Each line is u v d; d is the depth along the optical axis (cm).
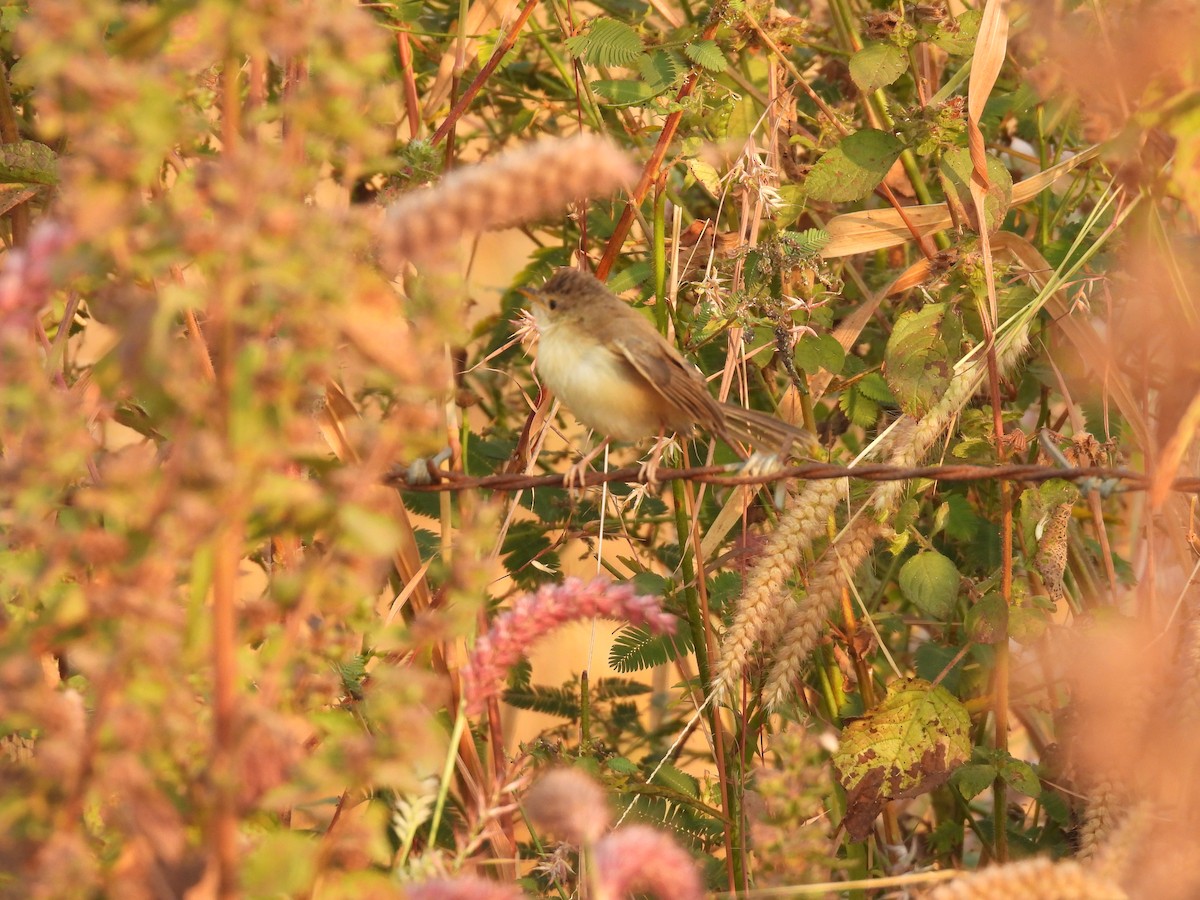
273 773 385
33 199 829
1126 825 620
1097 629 797
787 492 927
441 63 975
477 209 422
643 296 999
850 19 998
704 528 1051
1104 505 1108
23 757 515
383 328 386
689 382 791
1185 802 711
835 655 956
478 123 1245
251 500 375
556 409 945
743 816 802
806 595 829
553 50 1099
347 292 379
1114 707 747
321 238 378
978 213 813
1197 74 608
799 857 538
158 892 390
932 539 989
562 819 448
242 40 372
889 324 1041
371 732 657
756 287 902
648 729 1123
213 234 361
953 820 975
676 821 861
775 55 937
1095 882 477
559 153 425
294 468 660
